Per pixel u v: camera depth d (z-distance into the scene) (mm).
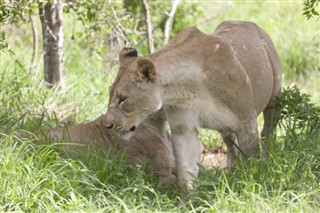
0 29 19188
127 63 10141
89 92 15133
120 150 11586
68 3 14359
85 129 11758
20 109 12867
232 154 12008
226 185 9742
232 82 10164
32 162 10039
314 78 19125
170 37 18672
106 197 9828
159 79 9922
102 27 14945
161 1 18734
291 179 10258
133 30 16219
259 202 9531
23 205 9281
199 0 19625
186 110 10250
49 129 11617
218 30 11516
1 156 9938
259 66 11062
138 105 9930
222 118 10297
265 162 10570
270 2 23734
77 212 9062
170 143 11945
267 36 12039
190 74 10008
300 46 20266
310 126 11766
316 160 10789
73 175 10117
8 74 14219
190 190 10406
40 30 20156
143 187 9844
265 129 12312
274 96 12086
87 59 18359
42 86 14500
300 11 22859
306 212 9344
